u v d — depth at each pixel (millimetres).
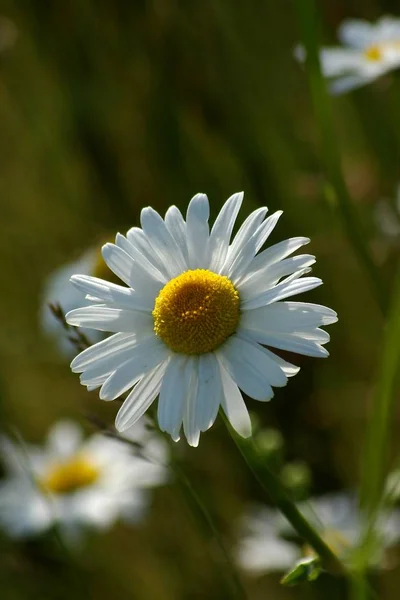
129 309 385
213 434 515
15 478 518
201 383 374
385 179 535
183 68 571
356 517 457
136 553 515
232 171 568
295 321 373
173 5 566
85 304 502
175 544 514
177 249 387
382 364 398
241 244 382
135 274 387
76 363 383
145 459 409
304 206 538
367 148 555
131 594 501
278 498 375
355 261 520
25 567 499
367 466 398
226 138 570
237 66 572
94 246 531
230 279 381
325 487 508
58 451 529
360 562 381
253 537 479
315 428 514
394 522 442
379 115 541
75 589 496
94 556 504
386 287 449
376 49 503
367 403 508
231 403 371
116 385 380
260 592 481
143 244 389
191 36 569
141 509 502
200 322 376
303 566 377
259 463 375
